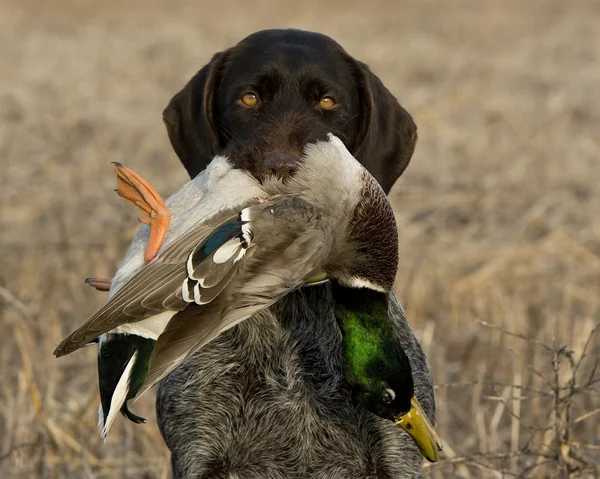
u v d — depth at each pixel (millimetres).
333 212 13711
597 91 59375
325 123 17422
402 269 31625
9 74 63250
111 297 12578
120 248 30188
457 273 32188
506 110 53344
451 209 38312
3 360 25938
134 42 81188
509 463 21219
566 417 18812
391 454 16812
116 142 46781
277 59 17531
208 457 16531
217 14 105688
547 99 56750
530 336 27875
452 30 90875
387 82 61938
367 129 17891
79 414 22531
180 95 18594
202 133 18172
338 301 14555
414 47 76688
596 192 39938
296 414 16812
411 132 18453
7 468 21734
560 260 32906
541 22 97938
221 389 16562
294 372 16781
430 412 17141
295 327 16828
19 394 23406
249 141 16688
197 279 12203
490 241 35062
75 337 11852
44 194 38156
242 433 16703
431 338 27109
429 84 62219
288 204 13242
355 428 16859
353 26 92625
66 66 68250
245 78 17562
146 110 54656
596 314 29375
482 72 66750
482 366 26562
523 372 25828
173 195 14398
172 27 91562
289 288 12922
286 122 16844
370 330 14516
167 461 20688
